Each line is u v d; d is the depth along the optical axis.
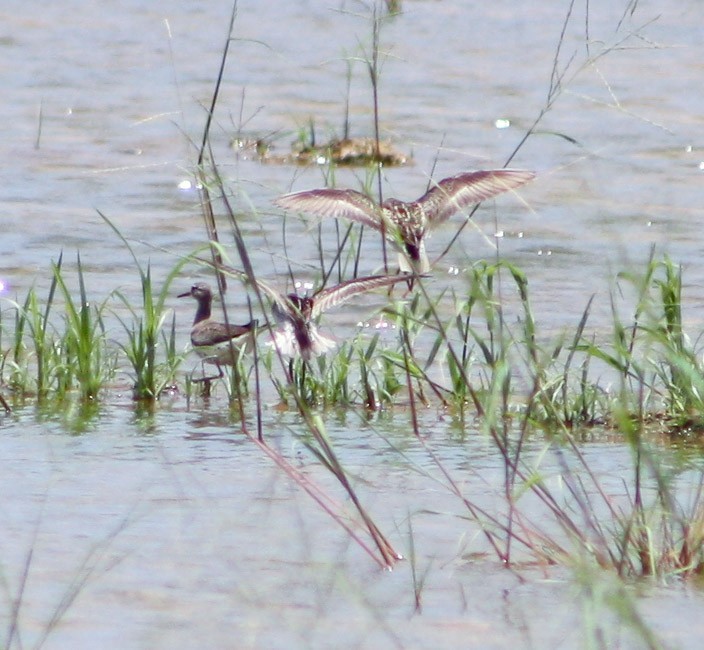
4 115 30.56
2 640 8.58
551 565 10.06
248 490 11.72
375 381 15.41
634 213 23.39
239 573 9.80
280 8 45.12
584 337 16.64
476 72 35.75
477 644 8.63
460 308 13.81
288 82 34.41
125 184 25.11
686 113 31.50
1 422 13.84
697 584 9.66
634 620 7.98
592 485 11.93
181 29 41.69
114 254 20.75
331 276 19.75
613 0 45.56
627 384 15.13
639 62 37.06
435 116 30.78
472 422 14.14
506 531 10.11
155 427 13.79
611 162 27.05
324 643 8.62
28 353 15.83
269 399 15.02
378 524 10.93
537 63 36.94
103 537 10.47
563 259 20.72
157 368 15.45
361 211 12.43
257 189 24.39
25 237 21.45
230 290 19.25
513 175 13.08
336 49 38.59
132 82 34.47
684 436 13.69
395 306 13.45
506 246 21.38
